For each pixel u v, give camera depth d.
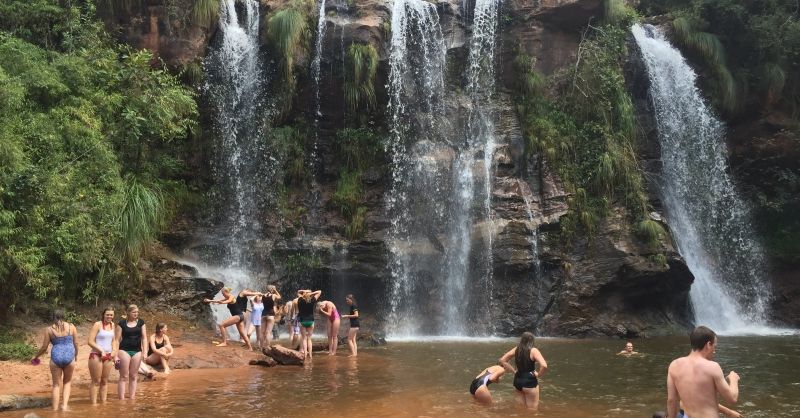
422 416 10.26
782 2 33.81
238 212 26.23
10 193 15.54
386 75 27.94
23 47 19.36
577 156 27.50
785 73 32.38
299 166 27.20
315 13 28.09
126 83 21.47
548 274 25.45
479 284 25.55
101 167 19.14
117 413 10.38
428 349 19.80
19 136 16.91
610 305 25.19
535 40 29.41
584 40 29.48
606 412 10.65
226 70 26.67
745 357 17.72
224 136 26.53
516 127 28.05
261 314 18.34
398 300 25.80
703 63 32.22
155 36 24.95
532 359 11.12
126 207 19.55
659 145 29.86
